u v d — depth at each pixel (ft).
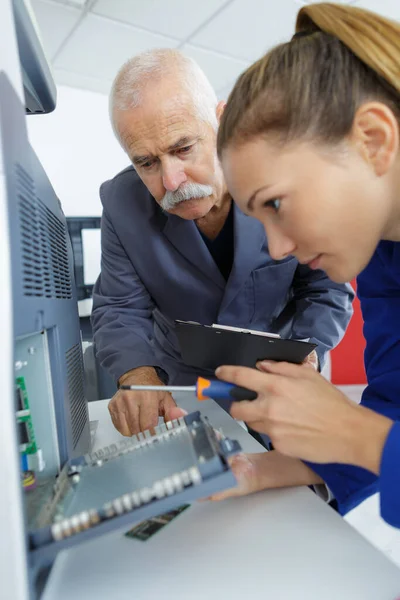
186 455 1.18
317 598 1.03
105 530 0.97
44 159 9.65
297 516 1.35
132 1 6.90
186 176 2.45
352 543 1.21
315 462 1.43
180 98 2.27
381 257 1.94
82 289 7.38
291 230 1.36
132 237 3.11
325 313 3.13
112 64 8.84
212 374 3.45
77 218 7.49
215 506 1.43
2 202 0.91
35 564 0.96
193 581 1.10
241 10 7.27
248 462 1.59
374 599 1.01
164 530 1.32
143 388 1.48
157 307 3.46
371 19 1.30
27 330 1.10
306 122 1.22
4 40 1.11
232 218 2.96
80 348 2.01
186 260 3.12
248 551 1.20
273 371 1.45
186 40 8.16
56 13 7.07
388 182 1.36
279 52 1.35
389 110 1.24
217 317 3.21
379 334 1.99
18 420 1.32
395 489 1.16
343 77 1.25
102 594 1.08
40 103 2.02
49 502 1.14
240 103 1.32
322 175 1.26
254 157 1.28
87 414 2.06
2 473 0.86
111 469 1.24
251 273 3.07
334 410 1.26
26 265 1.14
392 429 1.20
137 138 2.32
